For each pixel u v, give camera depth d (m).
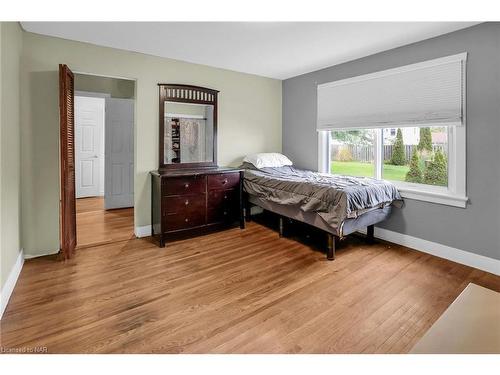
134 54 3.45
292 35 2.91
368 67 3.55
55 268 2.73
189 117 3.95
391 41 3.06
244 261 2.93
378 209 3.17
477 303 1.14
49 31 2.84
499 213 2.59
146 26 2.72
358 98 3.67
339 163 4.18
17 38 2.62
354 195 2.79
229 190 3.89
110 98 5.11
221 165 4.33
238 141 4.48
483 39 2.60
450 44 2.81
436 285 2.42
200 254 3.11
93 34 2.92
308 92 4.43
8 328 1.84
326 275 2.62
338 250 3.22
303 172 4.19
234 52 3.45
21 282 2.45
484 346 0.92
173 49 3.36
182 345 1.70
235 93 4.37
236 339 1.76
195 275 2.62
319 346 1.70
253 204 4.40
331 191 2.86
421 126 3.06
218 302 2.17
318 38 2.98
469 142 2.74
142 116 3.58
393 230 3.44
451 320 1.04
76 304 2.12
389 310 2.07
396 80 3.25
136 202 3.63
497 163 2.57
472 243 2.77
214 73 4.12
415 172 3.31
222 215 3.84
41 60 2.91
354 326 1.88
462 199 2.78
